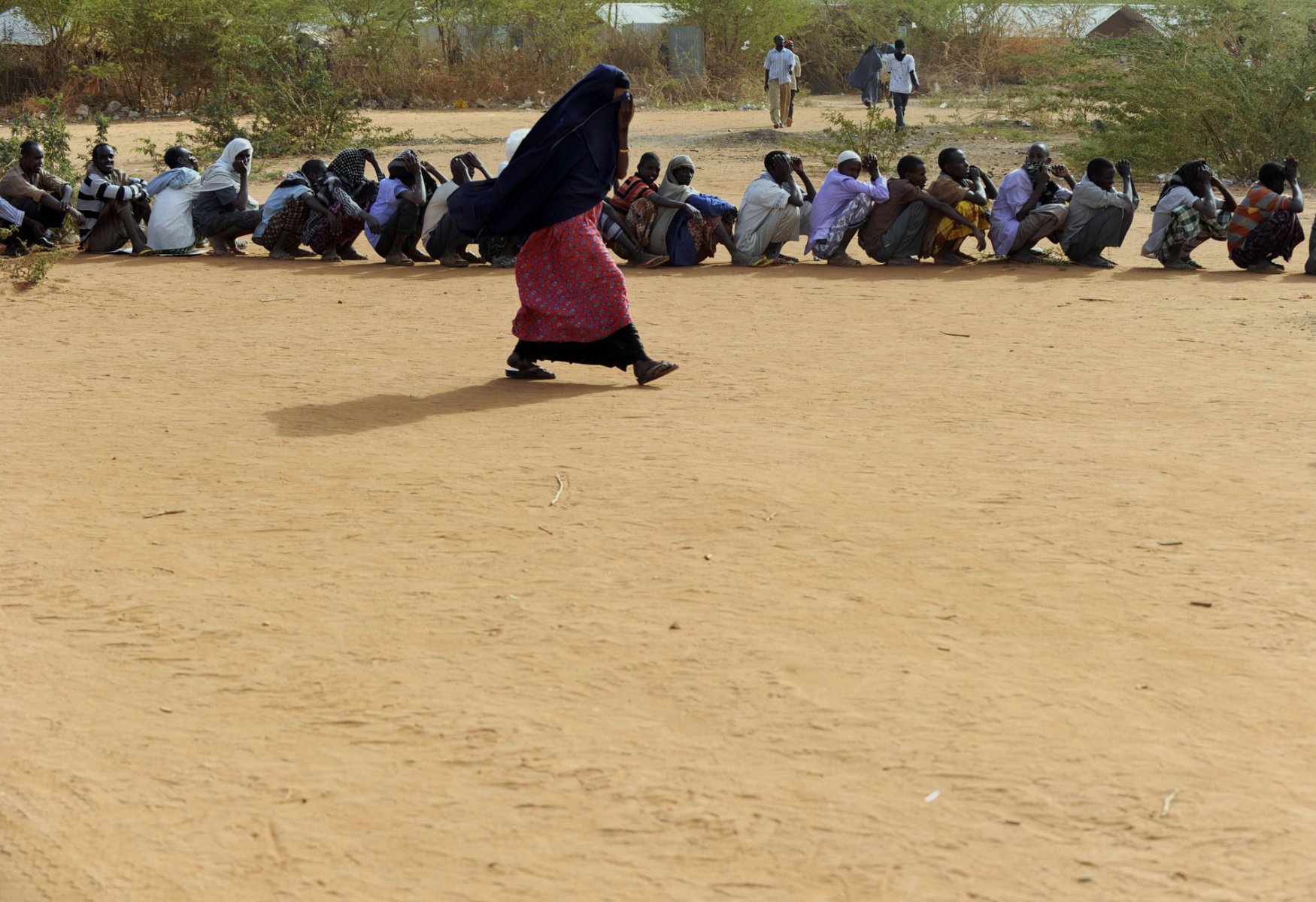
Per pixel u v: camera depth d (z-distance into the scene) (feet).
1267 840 10.02
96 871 9.93
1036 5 134.21
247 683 12.78
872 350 27.99
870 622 13.92
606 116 23.54
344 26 118.21
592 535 16.53
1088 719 11.85
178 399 24.07
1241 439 20.83
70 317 32.81
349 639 13.69
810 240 41.39
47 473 19.56
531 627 13.89
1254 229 39.19
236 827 10.41
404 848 10.10
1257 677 12.66
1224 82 62.90
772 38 131.85
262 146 78.33
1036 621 13.93
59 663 13.30
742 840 10.11
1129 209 39.68
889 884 9.56
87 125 101.81
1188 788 10.75
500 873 9.77
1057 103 76.02
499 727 11.83
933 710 12.03
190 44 110.83
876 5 137.28
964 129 83.25
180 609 14.52
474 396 23.97
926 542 16.22
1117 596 14.57
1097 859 9.82
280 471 19.43
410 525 16.99
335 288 36.99
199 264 41.81
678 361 27.04
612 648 13.37
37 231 43.60
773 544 16.16
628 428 21.52
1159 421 21.98
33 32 114.11
